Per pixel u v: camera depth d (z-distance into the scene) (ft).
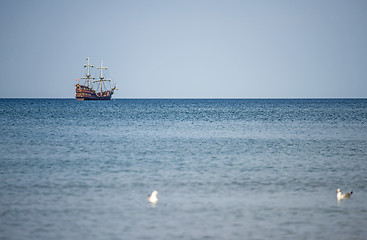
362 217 223.30
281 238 193.67
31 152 447.01
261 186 290.35
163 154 438.81
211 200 253.24
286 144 536.01
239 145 522.47
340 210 234.79
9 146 495.82
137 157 416.46
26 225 208.64
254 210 233.55
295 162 391.65
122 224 210.38
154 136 627.87
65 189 278.67
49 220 215.72
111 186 287.89
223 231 201.57
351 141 573.33
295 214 227.20
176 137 615.57
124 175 325.01
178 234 197.57
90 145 510.99
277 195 266.16
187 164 376.89
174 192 272.10
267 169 354.54
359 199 257.55
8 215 222.89
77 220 215.92
